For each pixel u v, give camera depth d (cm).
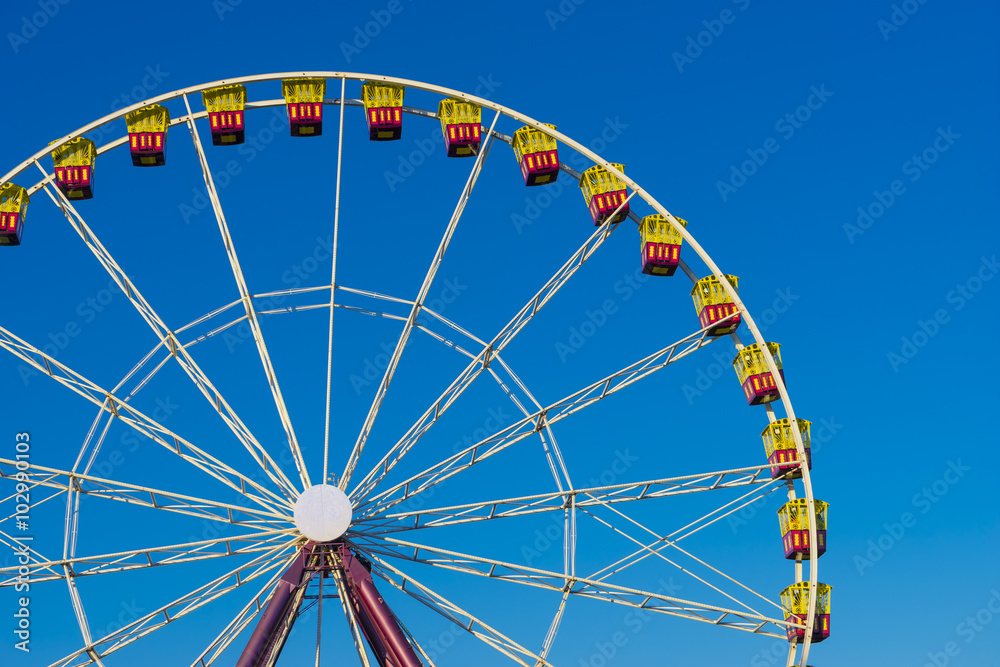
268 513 3128
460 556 3136
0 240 3281
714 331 3375
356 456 3184
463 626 3120
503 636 3088
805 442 3384
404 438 3194
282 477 3142
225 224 3322
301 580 3016
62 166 3353
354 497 3153
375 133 3547
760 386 3419
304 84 3534
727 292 3294
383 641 3009
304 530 3061
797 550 3300
